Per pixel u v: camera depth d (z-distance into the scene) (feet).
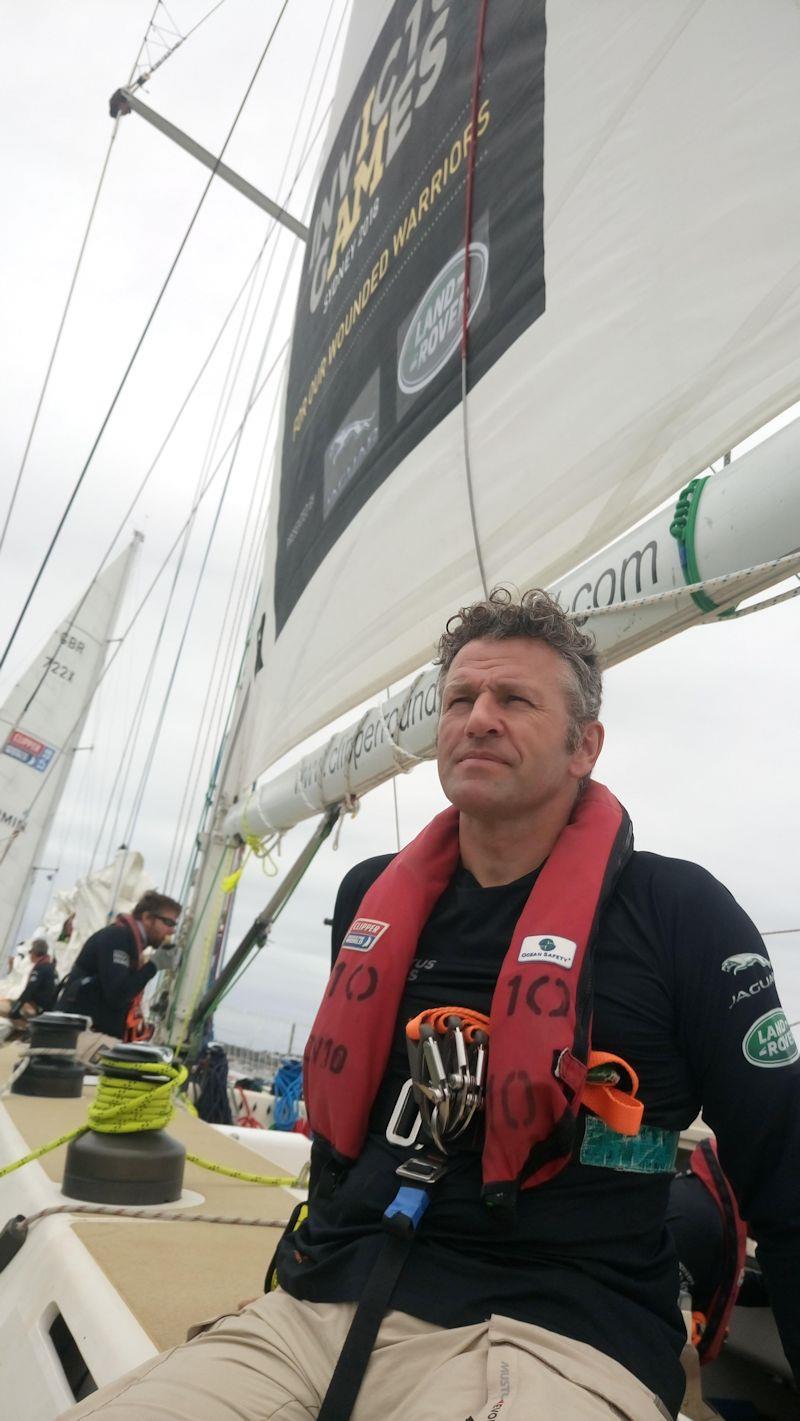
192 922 17.39
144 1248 5.48
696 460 5.95
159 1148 6.76
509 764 3.66
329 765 11.55
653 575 5.85
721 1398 6.40
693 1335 5.34
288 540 15.46
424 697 8.88
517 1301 2.93
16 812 73.31
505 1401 2.48
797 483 4.80
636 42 7.59
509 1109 3.01
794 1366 3.08
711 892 3.48
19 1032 21.30
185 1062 15.61
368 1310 2.90
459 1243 3.10
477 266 9.73
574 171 8.09
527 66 9.44
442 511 9.32
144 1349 3.91
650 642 6.20
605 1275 3.01
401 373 11.41
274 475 17.97
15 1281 5.46
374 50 15.08
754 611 5.41
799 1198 3.05
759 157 6.03
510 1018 3.17
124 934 15.92
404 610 9.77
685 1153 8.84
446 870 3.98
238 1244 5.92
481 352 9.23
